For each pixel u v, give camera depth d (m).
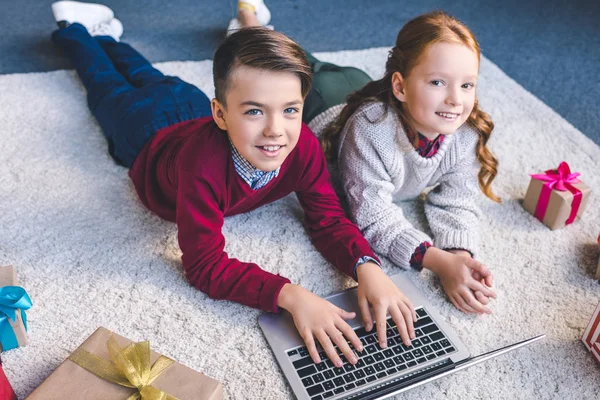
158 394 0.89
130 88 1.62
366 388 1.01
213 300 1.18
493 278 1.26
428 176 1.31
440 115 1.12
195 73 1.88
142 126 1.44
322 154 1.24
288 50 0.96
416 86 1.11
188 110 1.50
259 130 0.98
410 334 1.09
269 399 1.01
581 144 1.65
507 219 1.41
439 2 2.42
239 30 0.99
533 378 1.07
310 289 1.21
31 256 1.25
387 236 1.27
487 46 2.14
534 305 1.21
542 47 2.15
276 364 1.07
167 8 2.27
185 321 1.14
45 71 1.87
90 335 1.02
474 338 1.13
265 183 1.18
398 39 1.18
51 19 2.15
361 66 1.96
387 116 1.22
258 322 1.13
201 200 1.09
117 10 2.23
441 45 1.08
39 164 1.49
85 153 1.54
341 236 1.24
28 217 1.34
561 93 1.92
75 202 1.39
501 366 1.08
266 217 1.38
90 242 1.29
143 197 1.35
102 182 1.45
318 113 1.54
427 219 1.38
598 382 1.07
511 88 1.88
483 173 1.34
